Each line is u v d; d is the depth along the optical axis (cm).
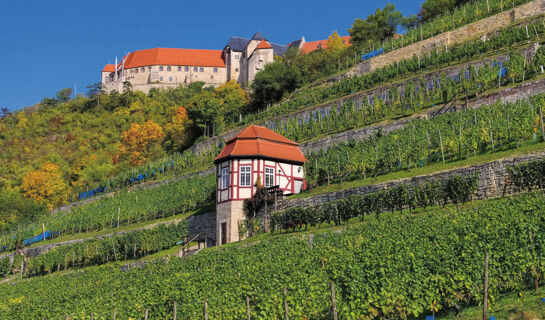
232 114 8481
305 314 1955
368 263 1995
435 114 4500
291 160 4322
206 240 4228
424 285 1842
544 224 1967
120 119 10994
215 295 2267
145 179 6788
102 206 6000
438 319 1797
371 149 3972
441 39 6481
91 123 11081
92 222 5644
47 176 8225
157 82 12462
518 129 3234
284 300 1850
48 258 4728
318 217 3378
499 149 3347
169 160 6956
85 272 3922
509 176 2809
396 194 3086
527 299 1731
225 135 7125
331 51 9231
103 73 13800
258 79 8656
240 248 3089
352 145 4481
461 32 6347
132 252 4356
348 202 3234
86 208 6272
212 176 5341
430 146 3762
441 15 7950
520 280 1812
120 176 7125
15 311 3017
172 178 6212
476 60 5144
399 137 4116
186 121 8544
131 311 2419
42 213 7488
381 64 7038
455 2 8275
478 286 1788
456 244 1986
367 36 9056
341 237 2583
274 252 2698
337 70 8231
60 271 4703
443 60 5691
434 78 4997
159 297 2441
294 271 2212
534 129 3247
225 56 12912
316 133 5550
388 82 6047
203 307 2180
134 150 8756
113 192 6925
